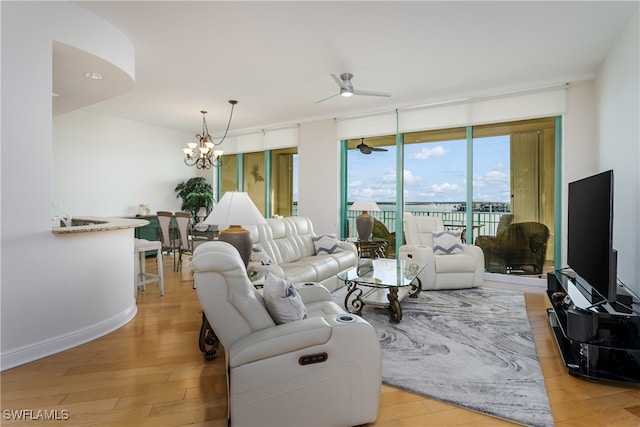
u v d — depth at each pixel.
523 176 4.66
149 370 2.25
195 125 6.90
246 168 7.34
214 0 2.60
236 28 3.02
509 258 4.77
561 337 2.60
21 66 2.33
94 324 2.80
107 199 6.15
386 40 3.24
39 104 2.43
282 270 3.27
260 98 5.05
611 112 3.42
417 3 2.64
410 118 5.27
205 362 2.37
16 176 2.32
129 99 5.10
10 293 2.29
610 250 2.17
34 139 2.41
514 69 3.96
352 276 3.40
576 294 2.66
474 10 2.74
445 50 3.46
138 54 3.53
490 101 4.70
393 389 2.00
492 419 1.73
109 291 2.96
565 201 4.27
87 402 1.88
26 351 2.35
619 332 2.26
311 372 1.56
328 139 6.03
